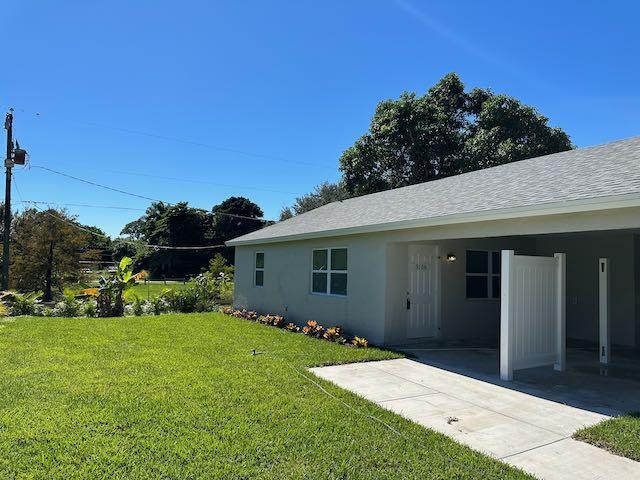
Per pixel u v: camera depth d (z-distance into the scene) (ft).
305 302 41.65
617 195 17.24
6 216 59.00
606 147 29.37
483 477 11.59
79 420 14.69
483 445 13.83
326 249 39.17
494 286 37.96
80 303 48.49
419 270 34.35
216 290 63.98
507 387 20.65
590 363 26.17
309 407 16.69
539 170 29.78
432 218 25.68
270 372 21.83
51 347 27.32
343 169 92.38
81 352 25.91
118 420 14.78
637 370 24.29
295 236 40.63
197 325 39.42
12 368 21.70
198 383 19.44
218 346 28.71
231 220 158.20
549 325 24.14
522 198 22.79
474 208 24.36
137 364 22.91
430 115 83.46
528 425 15.62
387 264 31.65
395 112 84.89
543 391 20.02
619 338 33.45
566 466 12.39
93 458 12.01
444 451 13.15
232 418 15.26
